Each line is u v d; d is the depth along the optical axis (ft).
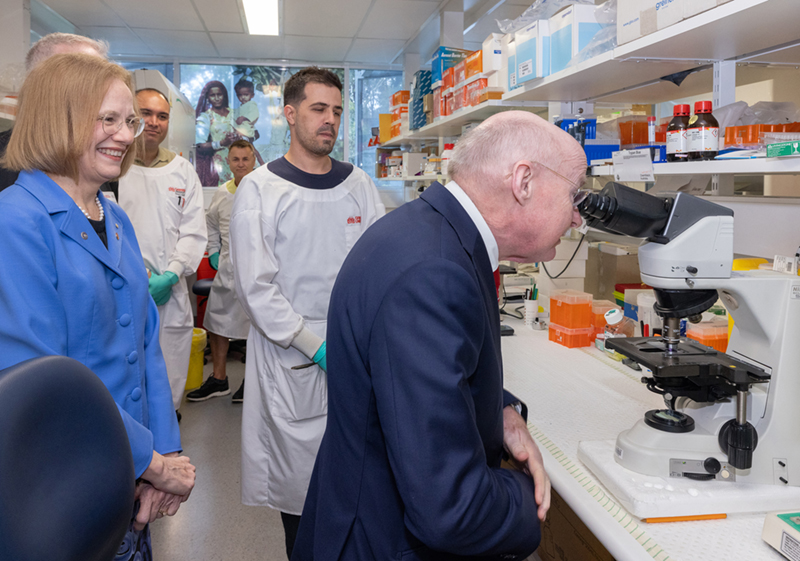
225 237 11.62
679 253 3.29
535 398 4.93
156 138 8.04
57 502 2.00
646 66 5.31
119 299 3.60
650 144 5.97
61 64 3.27
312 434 5.63
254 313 5.39
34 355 2.99
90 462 2.22
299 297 5.78
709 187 6.28
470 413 2.40
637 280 7.51
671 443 3.36
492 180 2.75
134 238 4.08
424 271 2.41
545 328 7.67
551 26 6.19
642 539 2.94
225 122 18.62
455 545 2.38
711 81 6.01
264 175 5.69
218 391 12.09
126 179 7.78
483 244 2.75
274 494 5.83
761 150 4.01
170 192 8.13
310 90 5.54
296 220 5.69
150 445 3.48
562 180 2.78
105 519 2.28
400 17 14.34
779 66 5.27
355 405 2.71
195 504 8.03
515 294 9.45
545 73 6.29
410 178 13.57
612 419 4.47
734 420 3.23
